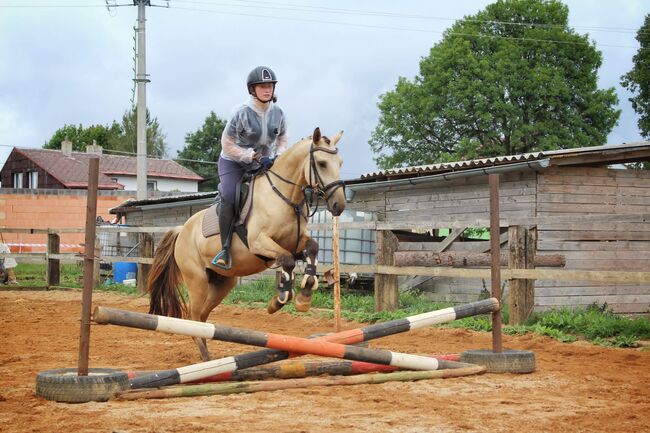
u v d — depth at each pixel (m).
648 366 8.25
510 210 14.73
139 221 27.20
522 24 40.38
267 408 5.68
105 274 25.41
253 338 6.27
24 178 54.97
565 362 8.55
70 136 82.88
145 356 9.01
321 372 6.97
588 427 5.12
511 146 38.81
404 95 42.31
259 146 7.98
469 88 38.72
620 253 14.72
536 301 13.70
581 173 14.62
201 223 8.22
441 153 40.41
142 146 28.20
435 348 10.00
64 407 5.67
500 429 5.02
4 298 18.62
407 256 13.34
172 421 5.18
